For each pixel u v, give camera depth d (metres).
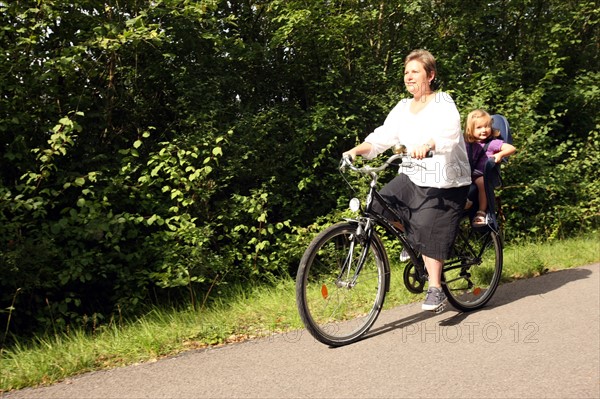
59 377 3.33
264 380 3.21
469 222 4.63
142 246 5.99
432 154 3.79
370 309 4.06
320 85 7.23
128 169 5.73
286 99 7.73
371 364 3.41
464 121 7.21
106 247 5.78
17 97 5.48
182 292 5.96
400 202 4.08
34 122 5.70
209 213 6.23
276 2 7.12
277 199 6.60
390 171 7.03
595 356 3.44
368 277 4.08
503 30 9.39
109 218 5.43
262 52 7.16
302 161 7.13
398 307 4.64
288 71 7.53
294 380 3.20
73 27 6.00
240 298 5.37
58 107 5.85
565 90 9.20
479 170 4.53
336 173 7.16
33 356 3.63
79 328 5.05
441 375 3.22
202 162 6.14
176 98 6.77
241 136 6.52
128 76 6.41
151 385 3.19
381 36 8.24
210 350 3.74
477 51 8.97
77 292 5.85
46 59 5.69
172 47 6.52
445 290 4.39
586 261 6.21
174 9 5.86
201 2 5.94
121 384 3.21
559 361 3.38
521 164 8.10
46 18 5.58
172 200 6.12
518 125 7.81
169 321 4.56
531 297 4.82
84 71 5.96
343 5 7.76
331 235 3.79
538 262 5.87
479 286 4.64
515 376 3.18
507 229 8.01
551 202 8.55
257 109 7.35
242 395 3.03
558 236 8.24
